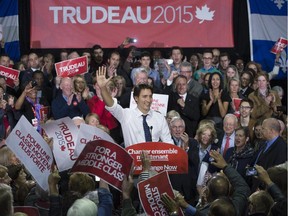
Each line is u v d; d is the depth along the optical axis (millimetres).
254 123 10719
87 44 14367
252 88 12250
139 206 7770
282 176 6305
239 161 9055
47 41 14367
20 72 12930
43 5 14328
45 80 12570
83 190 6367
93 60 13289
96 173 6402
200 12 14477
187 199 9188
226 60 13250
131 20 14383
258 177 6531
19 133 6984
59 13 14344
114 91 10945
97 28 14367
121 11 14367
